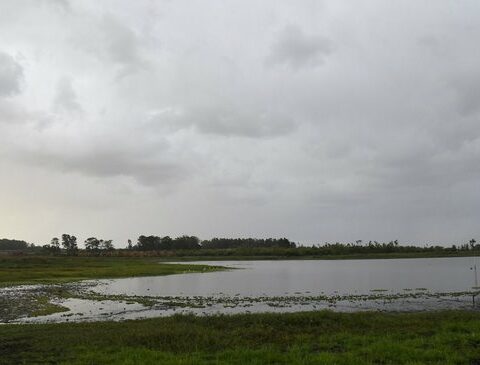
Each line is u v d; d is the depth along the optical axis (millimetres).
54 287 77125
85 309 48656
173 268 141625
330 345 22500
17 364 19906
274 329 27984
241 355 19781
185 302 53812
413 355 19312
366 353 20000
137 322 32938
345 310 44250
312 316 31922
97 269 128625
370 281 88000
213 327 29422
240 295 63188
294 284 82625
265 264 190875
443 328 26766
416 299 54469
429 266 160875
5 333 28906
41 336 27016
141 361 18750
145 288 75875
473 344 21812
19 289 73062
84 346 22828
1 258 171875
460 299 54094
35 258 175375
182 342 23500
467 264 177625
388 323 29688
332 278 98688
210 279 97938
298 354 19875
